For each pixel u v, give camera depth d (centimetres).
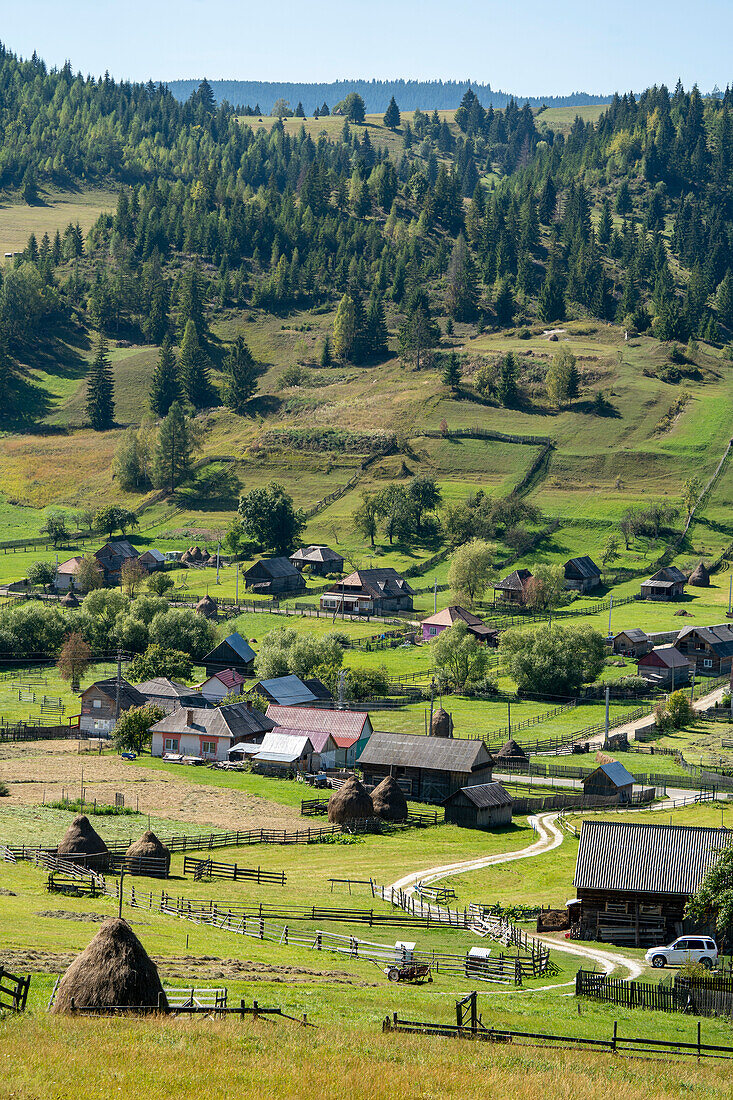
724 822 9119
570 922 6438
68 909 5609
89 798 9381
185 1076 2811
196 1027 3262
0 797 9169
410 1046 3294
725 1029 4134
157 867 7125
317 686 14150
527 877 7725
